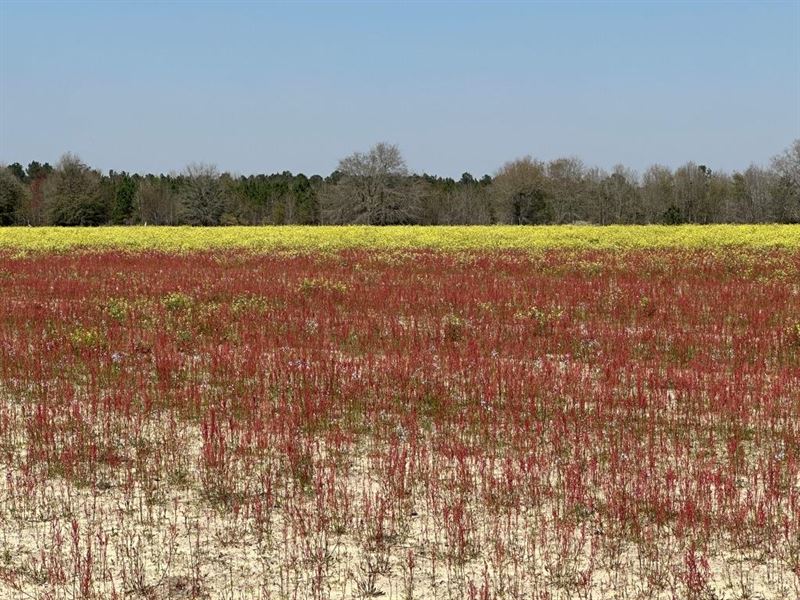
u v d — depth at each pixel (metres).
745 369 12.41
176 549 6.82
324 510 7.39
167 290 22.39
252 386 11.42
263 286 22.92
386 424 9.94
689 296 19.77
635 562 6.50
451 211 95.50
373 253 34.44
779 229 43.84
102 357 13.23
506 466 8.32
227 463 8.35
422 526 7.20
